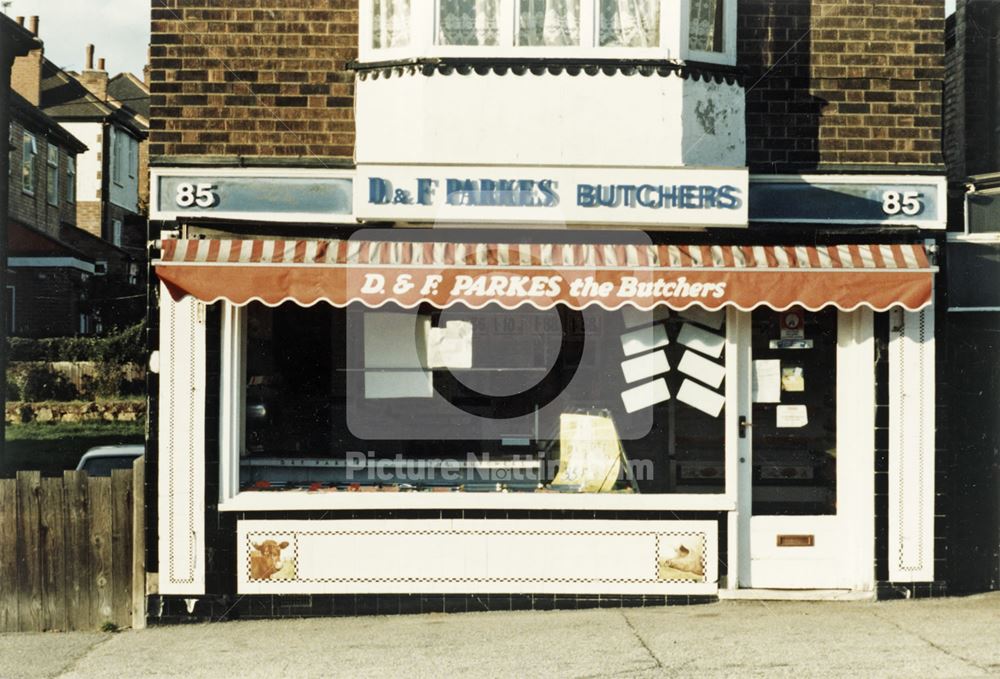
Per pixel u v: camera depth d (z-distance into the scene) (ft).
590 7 31.73
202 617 31.81
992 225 32.78
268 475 32.65
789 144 32.71
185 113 32.53
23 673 27.07
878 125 32.83
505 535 31.96
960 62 37.70
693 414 32.76
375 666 26.53
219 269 29.55
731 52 32.48
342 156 32.53
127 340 106.83
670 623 29.81
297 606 31.89
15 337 109.60
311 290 29.60
